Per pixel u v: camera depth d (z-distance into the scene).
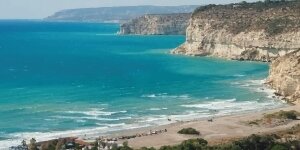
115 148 75.00
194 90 142.75
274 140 78.38
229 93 137.62
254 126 96.12
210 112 112.75
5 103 118.62
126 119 104.88
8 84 148.38
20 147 79.56
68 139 83.12
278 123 98.06
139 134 90.69
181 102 124.50
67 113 109.75
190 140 79.56
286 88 130.88
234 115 108.31
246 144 75.06
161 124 100.31
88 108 115.50
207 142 80.12
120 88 145.00
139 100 126.56
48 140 84.31
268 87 146.25
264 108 116.88
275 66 147.88
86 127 97.69
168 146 74.94
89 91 138.75
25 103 119.31
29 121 101.75
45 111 111.19
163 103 122.88
